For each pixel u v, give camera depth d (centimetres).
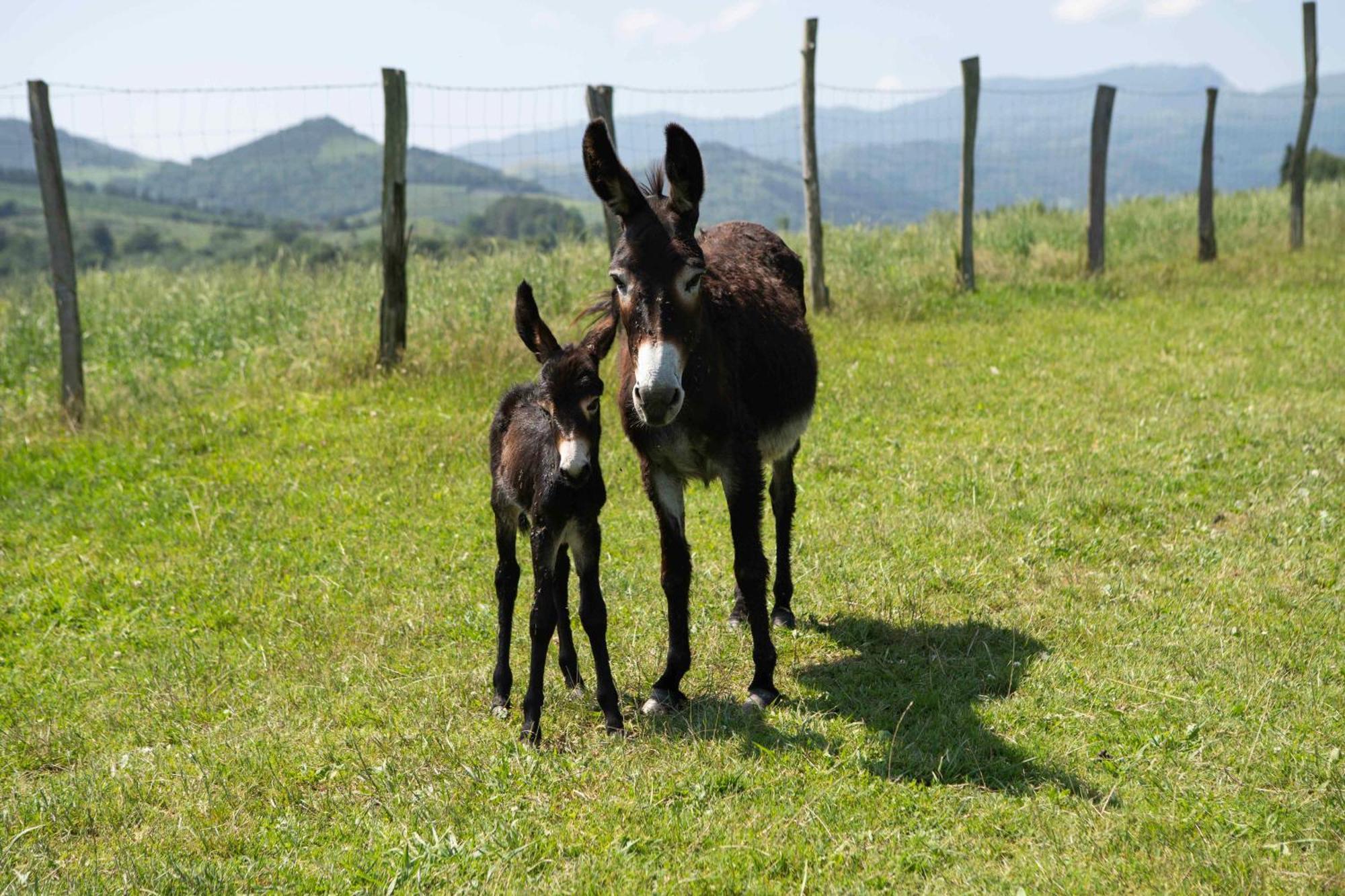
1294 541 605
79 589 627
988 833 353
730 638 530
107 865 350
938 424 862
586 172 420
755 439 468
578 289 1252
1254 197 2386
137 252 4766
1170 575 573
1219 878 314
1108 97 1473
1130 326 1199
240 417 920
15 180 8200
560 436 402
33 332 1291
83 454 857
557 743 430
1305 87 1730
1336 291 1356
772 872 334
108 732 463
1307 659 465
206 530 707
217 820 380
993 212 2275
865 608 555
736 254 548
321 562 652
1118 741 408
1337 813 343
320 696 479
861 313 1256
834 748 414
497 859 344
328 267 1529
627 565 620
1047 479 718
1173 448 771
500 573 468
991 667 476
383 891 329
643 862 341
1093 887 313
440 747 422
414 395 959
